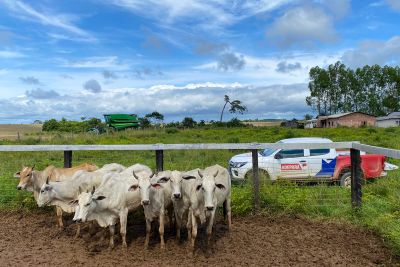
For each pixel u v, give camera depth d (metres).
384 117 68.75
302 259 6.99
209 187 7.13
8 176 12.12
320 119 77.06
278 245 7.71
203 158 17.64
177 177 7.68
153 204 7.70
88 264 6.91
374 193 10.69
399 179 11.43
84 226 9.17
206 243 7.91
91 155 17.94
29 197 10.34
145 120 56.72
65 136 35.44
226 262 6.93
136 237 8.39
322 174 12.71
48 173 9.55
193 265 6.82
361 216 8.95
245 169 12.95
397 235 7.20
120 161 15.87
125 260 7.12
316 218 9.20
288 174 12.75
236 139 30.67
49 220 9.61
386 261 6.85
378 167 12.45
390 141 25.80
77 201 7.78
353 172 9.30
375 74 90.81
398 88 89.38
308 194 10.05
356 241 7.84
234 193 9.85
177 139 32.62
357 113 70.56
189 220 7.84
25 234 8.62
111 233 7.84
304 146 9.33
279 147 9.39
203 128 52.09
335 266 6.68
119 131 43.69
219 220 9.38
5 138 37.19
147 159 16.75
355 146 9.10
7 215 9.94
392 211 8.84
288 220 9.19
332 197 10.09
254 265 6.77
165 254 7.41
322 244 7.72
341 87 92.06
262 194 9.71
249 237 8.20
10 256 7.27
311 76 95.38
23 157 18.77
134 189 7.63
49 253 7.46
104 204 7.70
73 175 8.98
